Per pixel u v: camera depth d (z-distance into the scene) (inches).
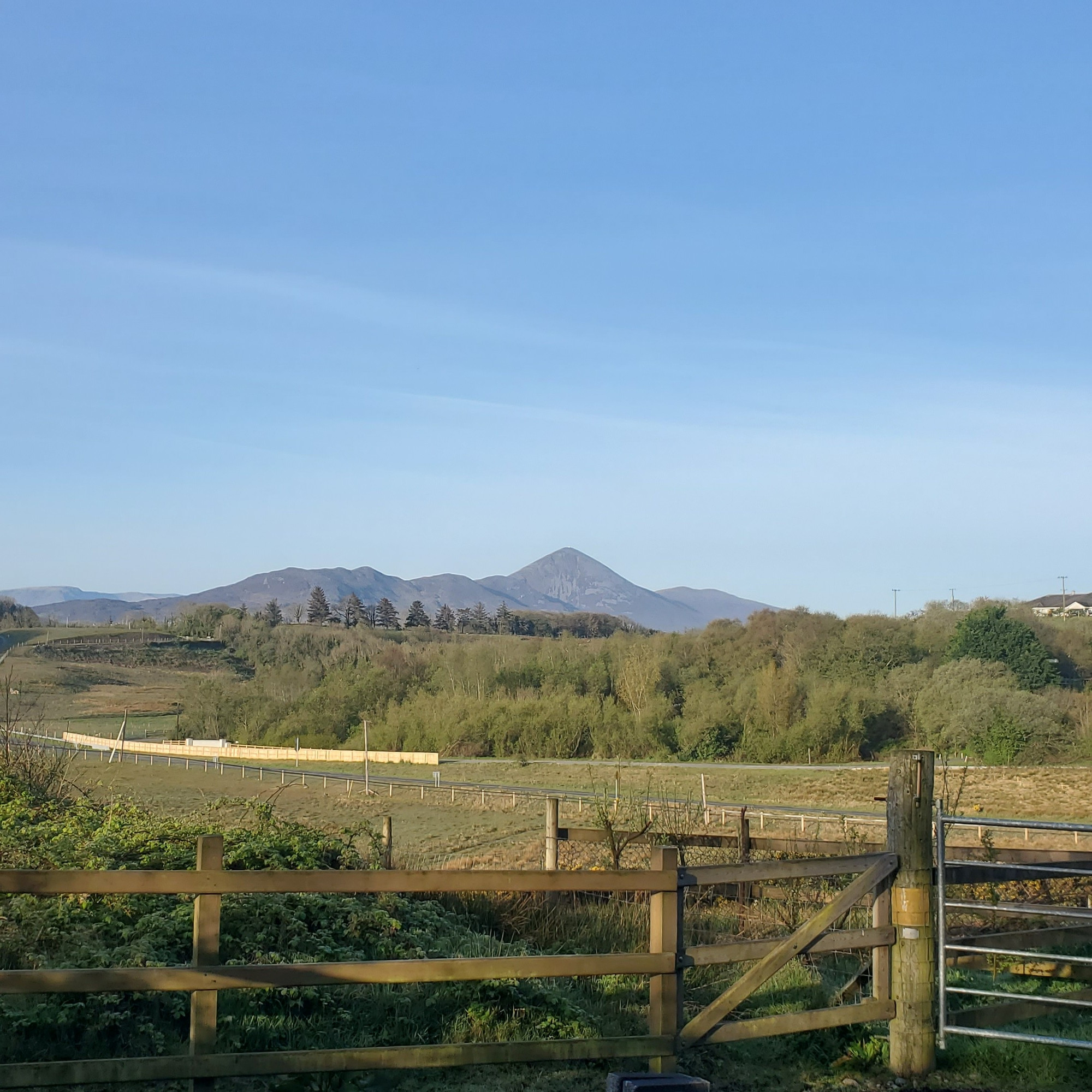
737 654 3476.9
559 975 251.4
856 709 2792.8
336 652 4532.5
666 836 507.8
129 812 446.6
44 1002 267.6
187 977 227.8
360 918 336.8
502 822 1684.3
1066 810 1752.0
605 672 3604.8
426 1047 240.1
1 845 369.1
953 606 3730.3
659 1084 224.8
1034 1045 282.5
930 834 285.9
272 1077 248.7
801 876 274.4
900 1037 276.8
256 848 385.7
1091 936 332.5
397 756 3144.7
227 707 3870.6
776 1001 328.2
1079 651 3282.5
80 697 4318.4
